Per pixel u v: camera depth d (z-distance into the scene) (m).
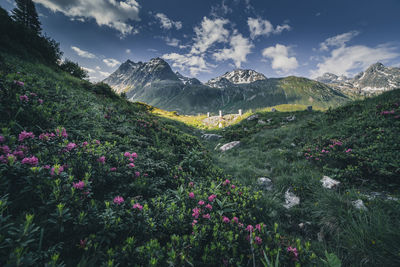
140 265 1.76
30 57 11.95
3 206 1.75
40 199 2.03
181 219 2.45
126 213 2.23
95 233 1.96
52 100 5.55
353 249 2.57
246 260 2.19
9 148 2.36
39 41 14.80
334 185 4.73
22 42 13.10
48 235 1.74
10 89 4.06
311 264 2.12
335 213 3.45
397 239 2.30
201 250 2.18
